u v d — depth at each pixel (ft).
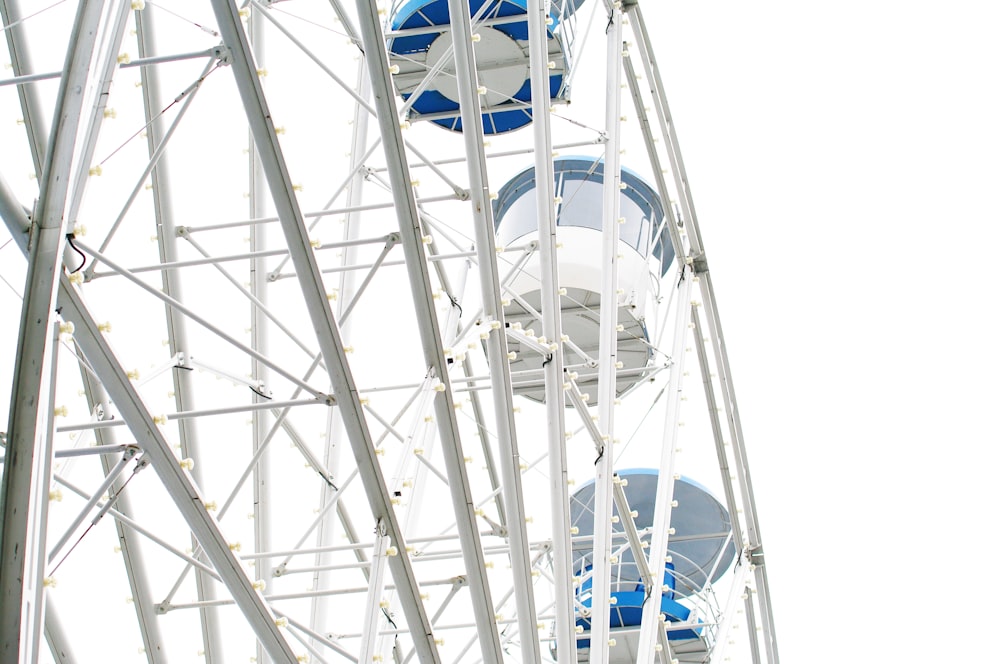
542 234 43.21
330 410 56.75
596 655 44.91
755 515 68.13
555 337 43.06
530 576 40.14
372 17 32.35
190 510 31.78
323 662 43.62
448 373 36.37
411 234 34.37
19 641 21.86
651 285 64.85
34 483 23.12
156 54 49.98
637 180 64.95
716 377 66.49
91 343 29.55
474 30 54.70
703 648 67.05
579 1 61.41
